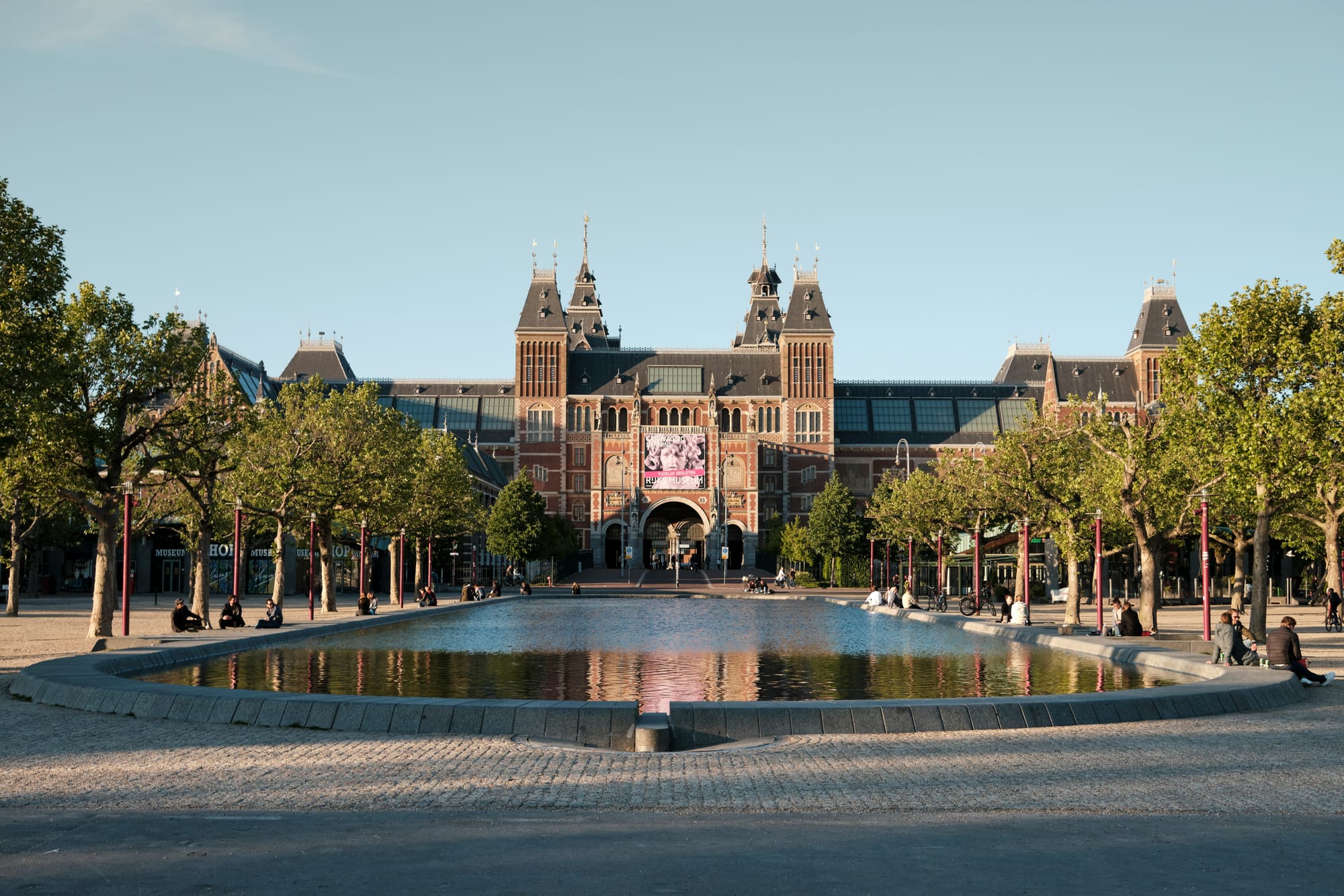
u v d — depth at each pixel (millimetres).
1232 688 21938
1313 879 9602
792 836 11016
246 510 54094
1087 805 12820
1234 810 12594
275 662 30734
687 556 171500
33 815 11984
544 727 18219
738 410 149500
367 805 12656
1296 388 36188
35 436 34688
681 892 9047
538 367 148375
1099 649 33969
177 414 40219
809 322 149750
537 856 10172
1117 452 44375
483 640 40531
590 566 143750
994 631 44812
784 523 142875
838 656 34125
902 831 11305
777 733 18484
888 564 93500
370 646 37188
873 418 156125
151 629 43781
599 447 145500
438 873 9562
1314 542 63281
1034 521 56844
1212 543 71562
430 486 71500
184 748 16609
